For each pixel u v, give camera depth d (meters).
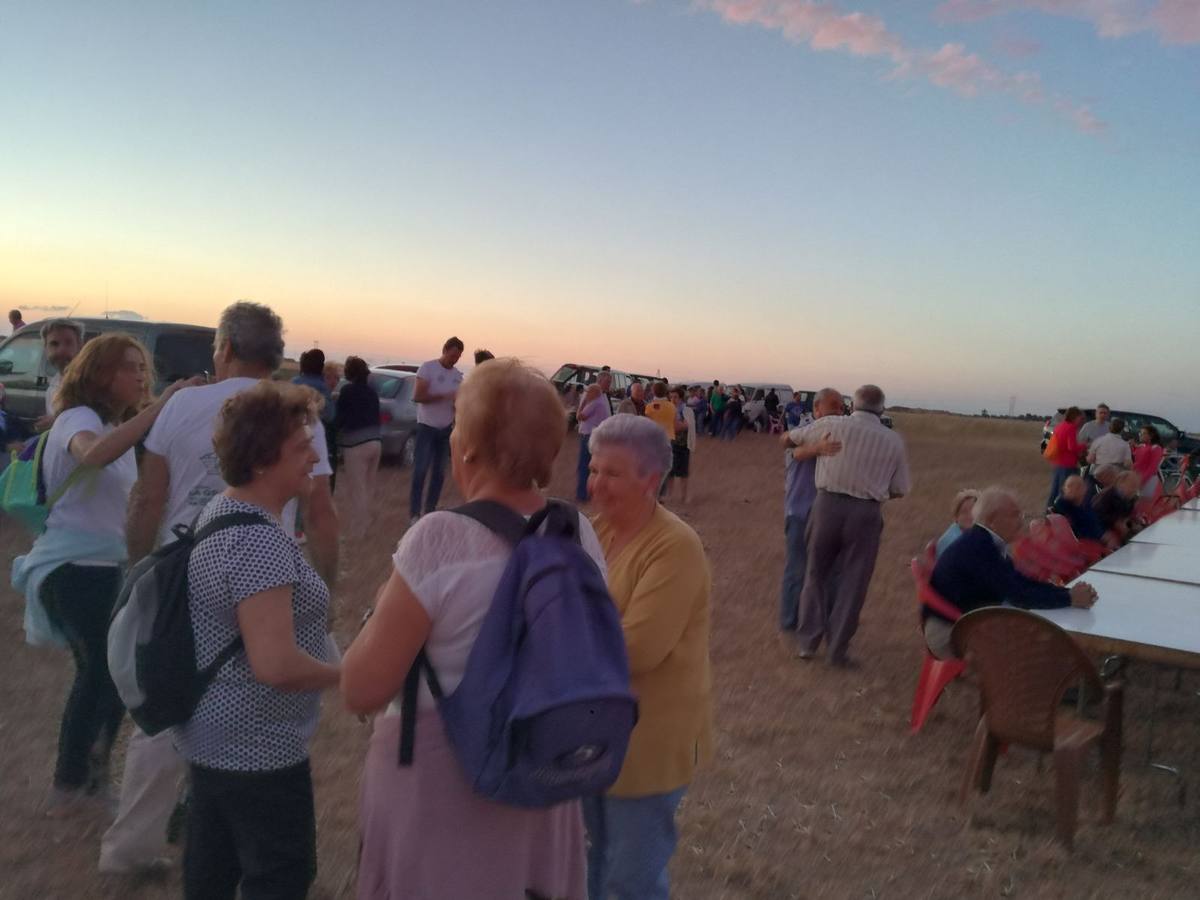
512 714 1.68
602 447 2.63
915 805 4.50
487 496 1.94
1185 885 3.91
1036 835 4.27
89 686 3.61
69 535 3.44
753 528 12.51
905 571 10.34
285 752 2.36
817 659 6.71
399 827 1.84
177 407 3.10
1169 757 5.44
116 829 3.29
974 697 6.03
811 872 3.85
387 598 1.83
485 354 9.92
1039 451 33.84
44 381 10.85
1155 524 9.01
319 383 9.20
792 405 30.23
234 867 2.46
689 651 2.62
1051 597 5.01
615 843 2.62
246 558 2.25
